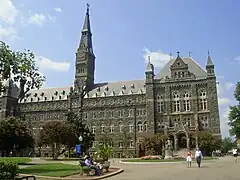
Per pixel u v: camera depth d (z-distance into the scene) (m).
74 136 98.75
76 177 32.78
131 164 61.00
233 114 81.75
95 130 134.25
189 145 106.94
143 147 115.19
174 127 111.62
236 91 81.94
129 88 137.38
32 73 48.53
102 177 32.62
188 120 116.75
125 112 131.75
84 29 153.62
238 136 83.50
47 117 146.12
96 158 47.19
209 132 108.12
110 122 133.00
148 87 124.25
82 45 150.38
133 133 127.50
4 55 46.34
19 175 33.91
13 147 86.81
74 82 146.50
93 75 151.50
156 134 112.69
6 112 145.00
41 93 154.12
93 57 153.50
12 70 46.97
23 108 151.00
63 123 99.62
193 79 119.56
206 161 67.19
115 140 129.38
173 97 121.06
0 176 23.11
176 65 123.44
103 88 143.50
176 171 39.38
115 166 53.28
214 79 116.56
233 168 42.47
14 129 83.12
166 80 123.00
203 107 116.44
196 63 125.62
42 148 138.38
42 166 50.44
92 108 137.88
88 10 159.12
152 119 120.00
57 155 98.69
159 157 87.06
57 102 146.50
